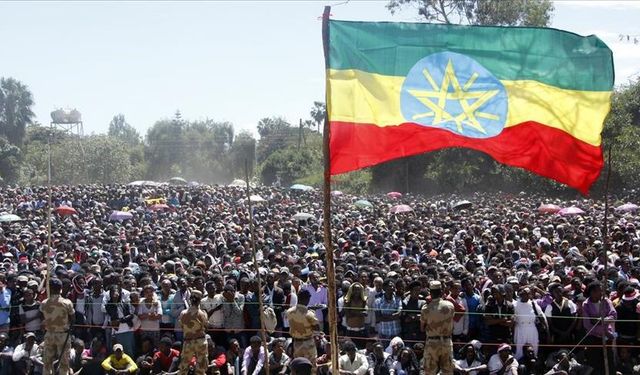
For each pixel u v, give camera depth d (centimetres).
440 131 955
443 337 1320
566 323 1642
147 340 1767
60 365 1427
